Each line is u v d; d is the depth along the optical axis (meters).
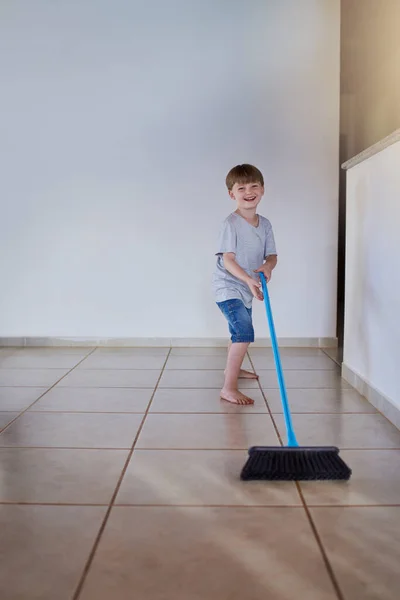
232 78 2.77
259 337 2.88
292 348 2.83
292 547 0.94
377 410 1.76
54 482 1.22
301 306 2.86
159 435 1.53
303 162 2.79
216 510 1.08
